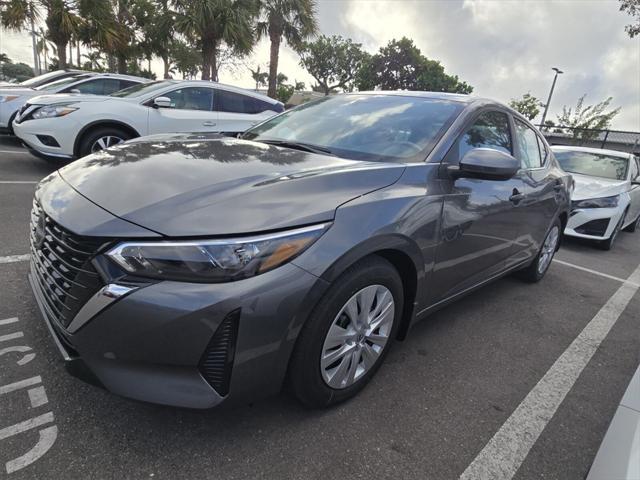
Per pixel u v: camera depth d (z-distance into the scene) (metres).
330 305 1.81
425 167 2.33
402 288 2.24
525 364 2.74
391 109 2.93
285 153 2.38
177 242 1.54
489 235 2.85
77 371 1.65
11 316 2.49
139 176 1.91
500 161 2.29
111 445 1.73
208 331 1.54
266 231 1.63
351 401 2.17
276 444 1.83
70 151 6.06
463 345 2.88
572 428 2.18
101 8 14.60
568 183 4.27
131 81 9.09
